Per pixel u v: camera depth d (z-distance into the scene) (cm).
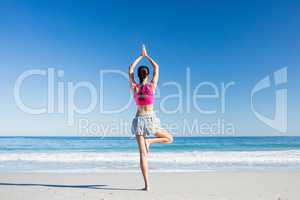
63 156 1494
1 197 509
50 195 525
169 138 559
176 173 816
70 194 533
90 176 766
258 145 3158
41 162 1209
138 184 650
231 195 528
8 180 704
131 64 557
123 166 1061
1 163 1176
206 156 1491
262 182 674
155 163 1154
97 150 2328
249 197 512
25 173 816
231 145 3097
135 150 2305
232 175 779
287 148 2686
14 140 3844
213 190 576
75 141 3669
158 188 597
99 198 499
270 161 1232
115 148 2533
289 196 521
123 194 534
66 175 783
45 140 3856
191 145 3083
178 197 508
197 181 687
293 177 748
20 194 534
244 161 1227
